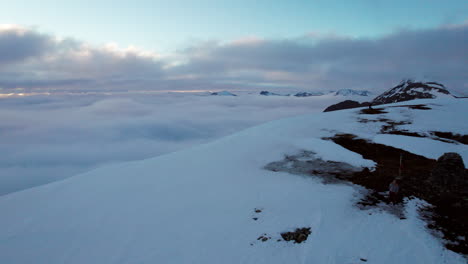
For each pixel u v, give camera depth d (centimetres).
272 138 3569
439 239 1223
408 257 1123
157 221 1783
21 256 1644
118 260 1433
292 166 2511
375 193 1745
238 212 1717
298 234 1365
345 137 3250
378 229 1327
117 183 2755
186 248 1426
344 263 1121
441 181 1675
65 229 1906
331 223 1412
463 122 3416
